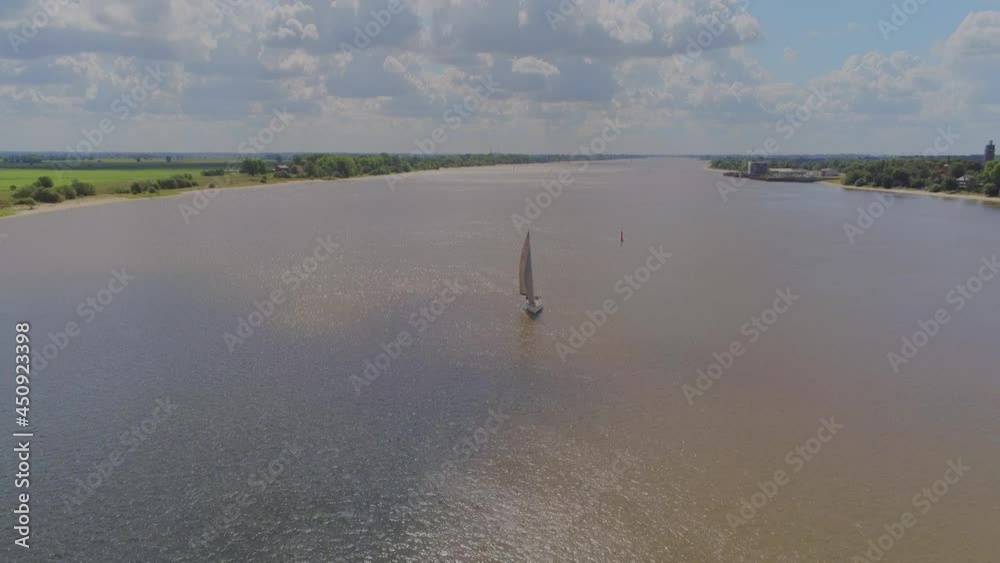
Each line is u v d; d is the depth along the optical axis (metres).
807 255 79.00
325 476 27.98
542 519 25.09
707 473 27.92
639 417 33.16
